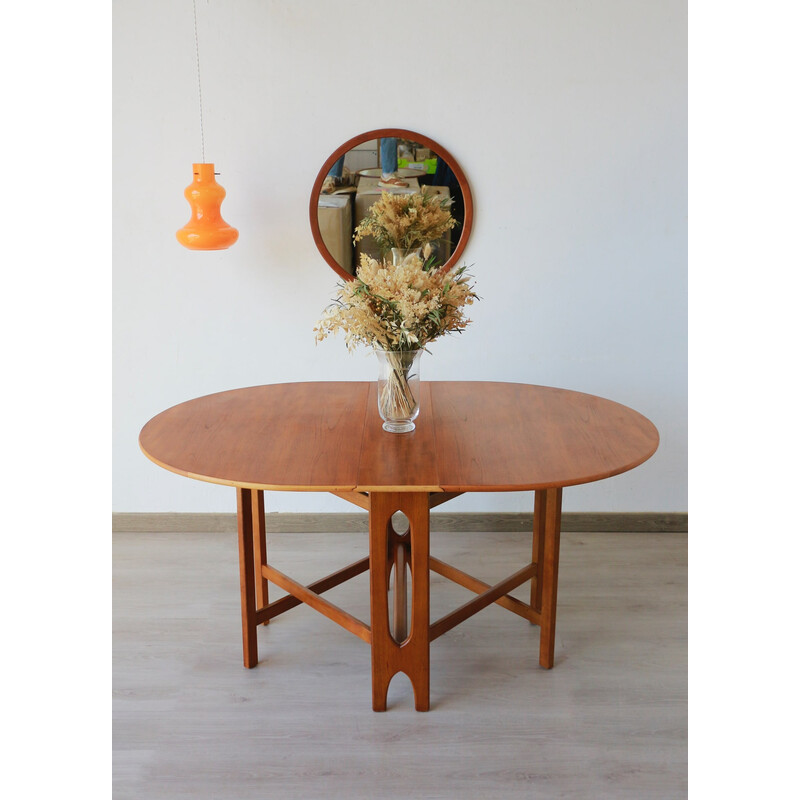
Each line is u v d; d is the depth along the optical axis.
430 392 2.73
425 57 3.11
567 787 1.99
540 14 3.07
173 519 3.55
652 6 3.05
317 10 3.08
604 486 3.51
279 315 3.36
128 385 3.43
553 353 3.38
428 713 2.28
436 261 3.28
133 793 1.98
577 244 3.27
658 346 3.35
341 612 2.36
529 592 3.03
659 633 2.69
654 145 3.17
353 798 1.96
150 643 2.65
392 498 2.11
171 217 3.26
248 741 2.17
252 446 2.13
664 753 2.11
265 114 3.17
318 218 3.23
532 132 3.17
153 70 3.13
